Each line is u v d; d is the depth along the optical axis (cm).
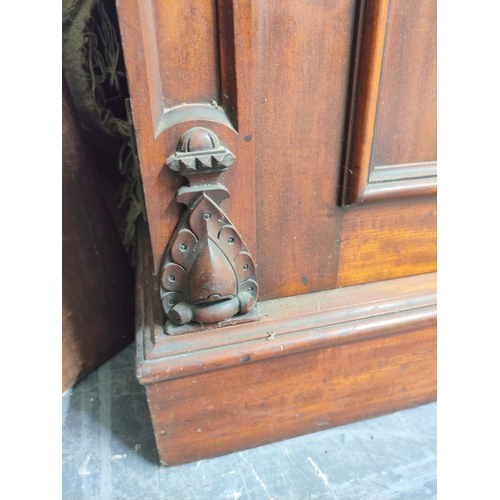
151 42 37
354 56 45
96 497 54
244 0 36
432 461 59
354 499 53
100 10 56
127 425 65
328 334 53
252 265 49
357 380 60
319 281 58
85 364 73
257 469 57
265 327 53
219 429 56
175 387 51
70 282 68
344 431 63
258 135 46
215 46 39
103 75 64
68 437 62
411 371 63
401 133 51
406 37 46
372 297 58
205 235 44
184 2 37
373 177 52
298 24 42
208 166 40
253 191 45
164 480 56
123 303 79
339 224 55
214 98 41
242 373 53
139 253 75
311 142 48
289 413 59
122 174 77
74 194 67
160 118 40
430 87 50
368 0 42
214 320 49
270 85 44
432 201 58
